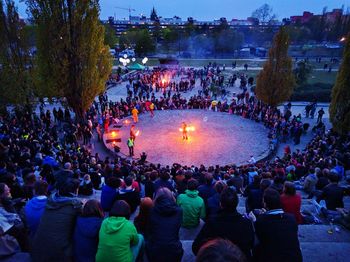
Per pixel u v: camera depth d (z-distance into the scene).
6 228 5.46
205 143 23.58
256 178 9.30
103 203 7.40
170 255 4.58
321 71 62.28
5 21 24.19
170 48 100.50
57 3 22.72
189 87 44.59
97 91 25.92
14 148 15.05
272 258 3.84
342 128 20.81
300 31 111.81
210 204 7.02
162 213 4.74
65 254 4.49
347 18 111.06
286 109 30.16
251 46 105.00
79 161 16.09
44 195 5.51
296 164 15.72
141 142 23.75
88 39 24.09
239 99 36.62
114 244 4.25
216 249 1.86
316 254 5.86
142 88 40.41
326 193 8.38
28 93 24.69
